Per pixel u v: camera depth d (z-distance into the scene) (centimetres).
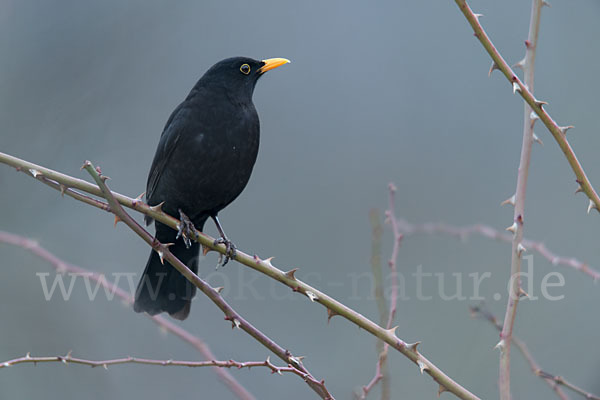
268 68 924
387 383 635
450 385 614
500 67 614
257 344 1220
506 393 619
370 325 631
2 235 840
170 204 899
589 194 630
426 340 1195
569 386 732
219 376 752
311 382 618
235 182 900
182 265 645
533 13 665
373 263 695
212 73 907
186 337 813
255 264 648
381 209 1361
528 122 652
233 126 885
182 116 890
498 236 855
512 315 631
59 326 1220
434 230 904
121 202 708
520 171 648
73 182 652
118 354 1205
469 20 608
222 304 639
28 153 1334
